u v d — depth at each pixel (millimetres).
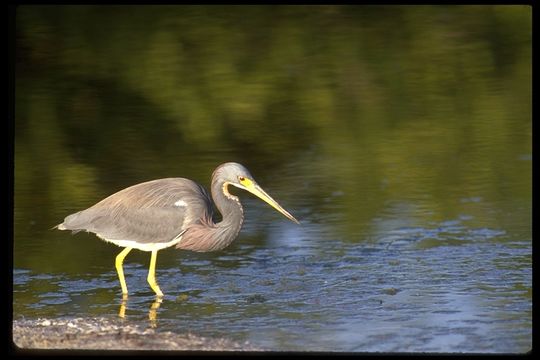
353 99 21938
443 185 16312
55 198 15898
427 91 22391
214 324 9922
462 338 9312
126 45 23984
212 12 25000
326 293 11008
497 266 11953
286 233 13836
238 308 10531
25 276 12016
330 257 12570
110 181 16828
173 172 17250
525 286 11125
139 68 23172
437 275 11633
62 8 24312
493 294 10852
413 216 14547
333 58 24266
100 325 9828
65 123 20359
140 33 24578
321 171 17422
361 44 24578
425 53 24547
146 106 21438
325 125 20516
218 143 19391
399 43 24906
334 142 19438
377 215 14664
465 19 25562
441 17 25969
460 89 22453
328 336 9438
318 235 13680
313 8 25719
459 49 24641
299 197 15836
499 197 15555
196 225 11820
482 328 9648
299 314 10258
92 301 10930
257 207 15359
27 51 23547
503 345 9086
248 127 20375
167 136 19750
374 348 9000
